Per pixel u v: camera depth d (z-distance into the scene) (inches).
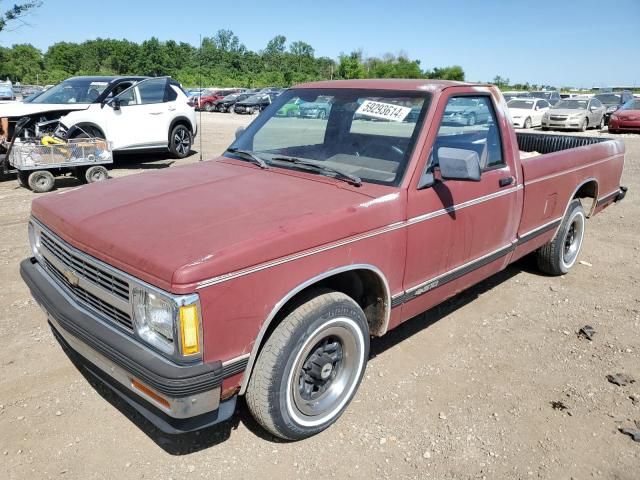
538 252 214.7
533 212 184.2
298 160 142.9
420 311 146.9
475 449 120.1
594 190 227.0
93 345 105.3
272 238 103.2
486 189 155.7
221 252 97.4
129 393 107.3
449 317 184.4
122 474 110.1
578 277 223.1
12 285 198.2
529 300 199.5
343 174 132.7
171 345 95.3
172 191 129.4
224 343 99.0
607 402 137.9
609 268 234.4
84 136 420.2
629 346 166.2
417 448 120.2
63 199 132.9
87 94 444.1
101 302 109.0
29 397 133.0
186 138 508.1
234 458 115.6
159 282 94.6
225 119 1128.2
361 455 117.6
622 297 203.3
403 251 131.2
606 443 122.9
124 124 445.4
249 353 103.6
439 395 139.4
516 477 112.4
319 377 119.6
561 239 208.7
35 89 1531.7
